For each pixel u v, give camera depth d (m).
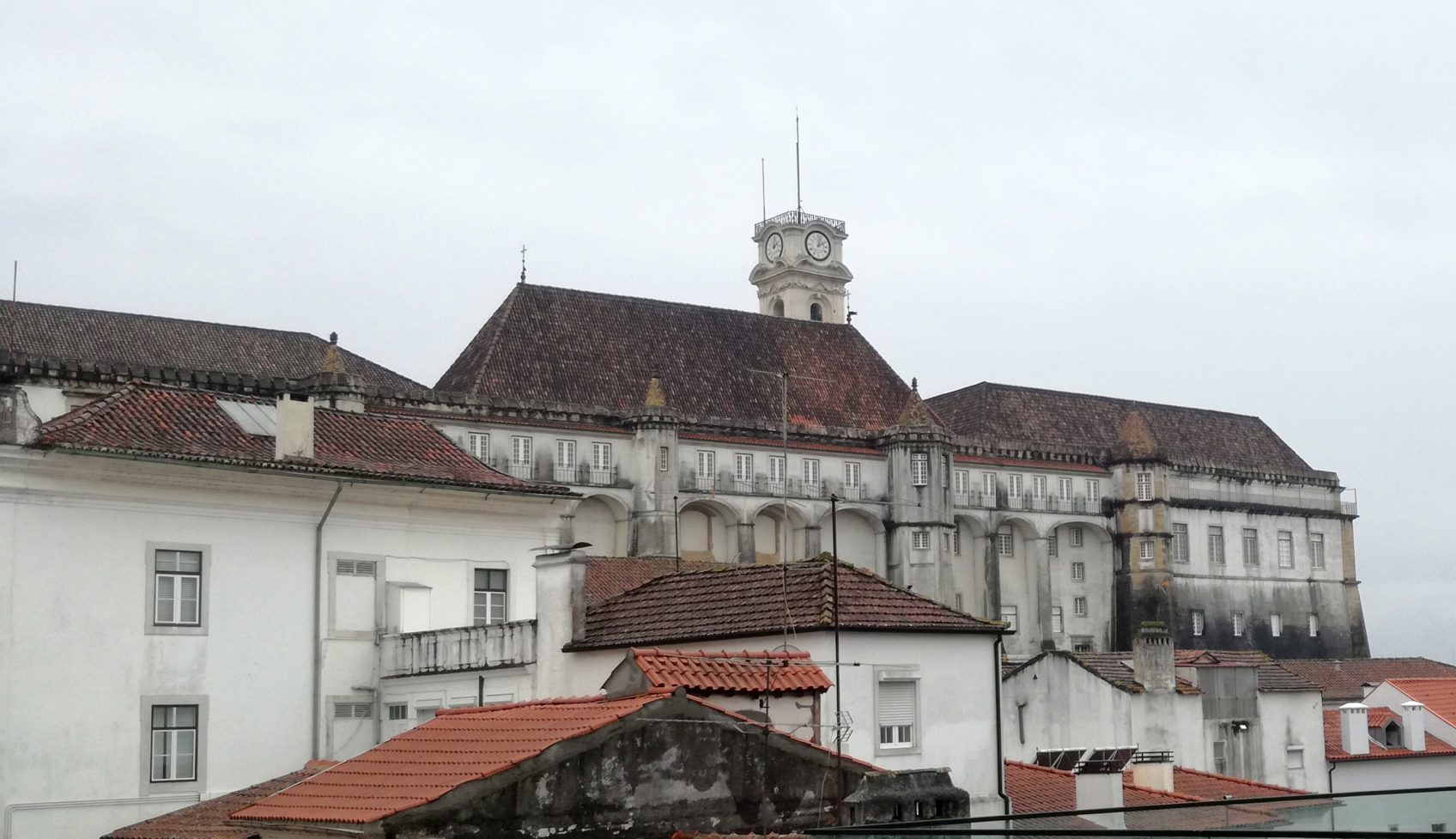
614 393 108.38
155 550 40.47
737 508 108.19
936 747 33.19
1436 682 74.50
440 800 22.52
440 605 44.91
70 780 38.62
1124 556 128.88
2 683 37.97
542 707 27.44
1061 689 56.72
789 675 28.80
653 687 26.52
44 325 85.12
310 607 42.56
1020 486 124.81
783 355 119.69
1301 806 27.66
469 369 106.50
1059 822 27.44
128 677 39.69
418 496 44.75
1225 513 136.12
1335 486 145.25
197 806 36.38
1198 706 56.88
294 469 42.00
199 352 89.50
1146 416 140.38
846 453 114.00
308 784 26.36
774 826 25.16
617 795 23.83
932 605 34.41
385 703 42.75
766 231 150.62
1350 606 144.38
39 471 38.91
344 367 95.56
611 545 104.19
